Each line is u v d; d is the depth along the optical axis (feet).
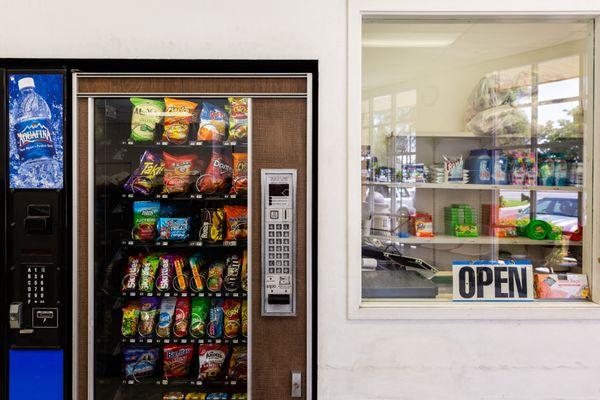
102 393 5.07
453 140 7.02
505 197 6.61
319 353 5.22
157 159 5.41
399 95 6.79
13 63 4.76
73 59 4.75
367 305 5.26
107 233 5.18
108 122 5.22
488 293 5.40
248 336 4.89
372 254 5.98
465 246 6.70
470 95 7.23
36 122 4.77
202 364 5.34
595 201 5.41
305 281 4.89
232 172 5.43
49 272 4.73
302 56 5.23
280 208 4.85
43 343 4.74
